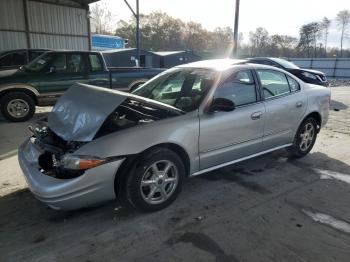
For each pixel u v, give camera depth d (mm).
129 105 3961
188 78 4238
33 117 8773
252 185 4199
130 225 3264
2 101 7863
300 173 4613
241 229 3188
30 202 3748
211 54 52406
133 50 29094
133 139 3211
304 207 3635
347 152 5582
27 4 15867
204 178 4402
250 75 4316
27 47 16172
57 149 3301
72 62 8414
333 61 35031
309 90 5113
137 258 2768
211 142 3799
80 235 3100
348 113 9438
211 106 3746
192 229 3186
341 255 2812
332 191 4043
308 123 5137
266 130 4434
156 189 3441
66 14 17469
